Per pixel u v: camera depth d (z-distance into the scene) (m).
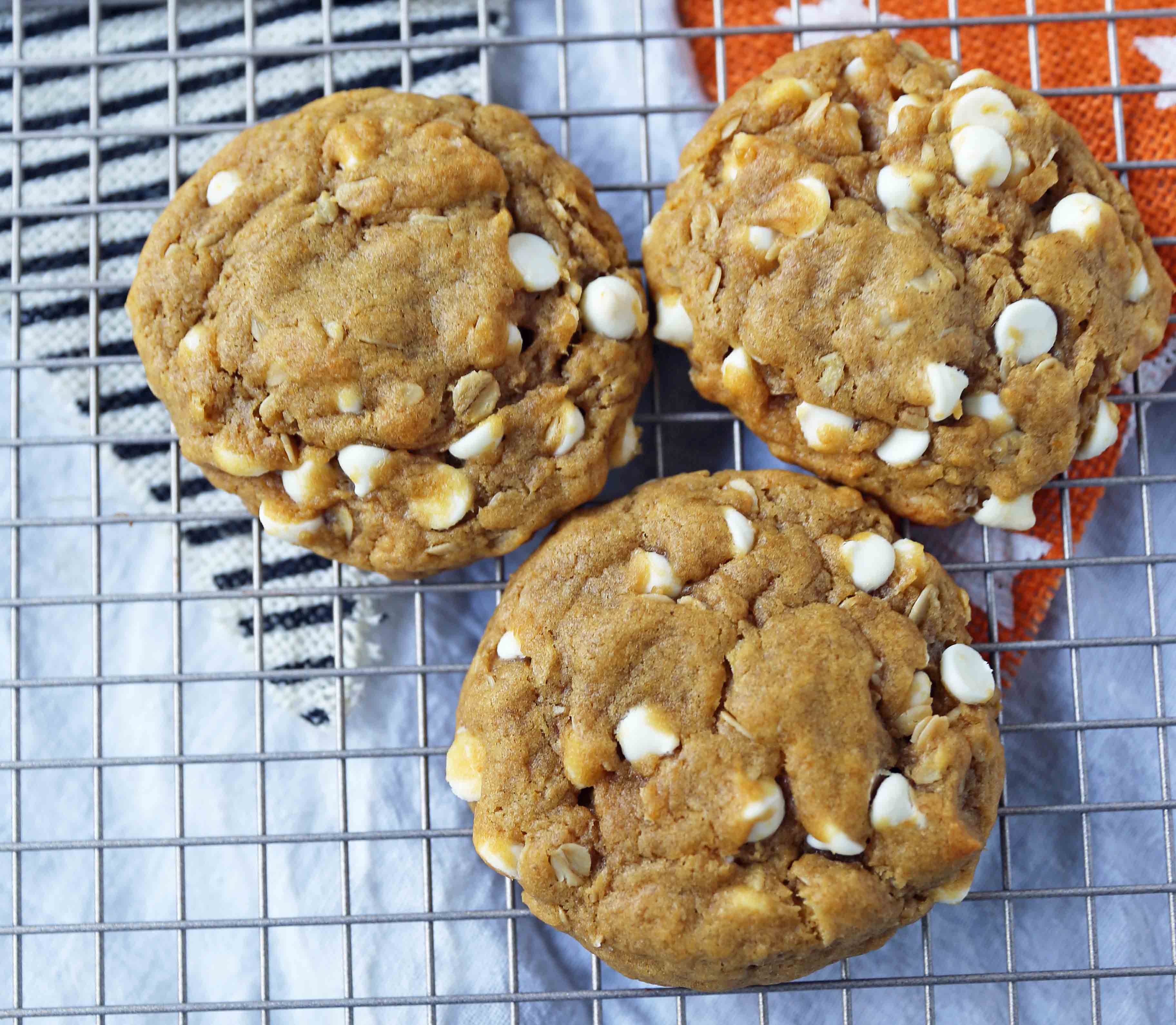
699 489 0.41
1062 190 0.41
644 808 0.39
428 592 0.42
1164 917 0.43
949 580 0.40
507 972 0.43
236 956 0.44
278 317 0.39
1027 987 0.43
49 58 0.43
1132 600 0.44
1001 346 0.40
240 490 0.41
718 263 0.40
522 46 0.44
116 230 0.44
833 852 0.39
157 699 0.45
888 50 0.41
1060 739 0.44
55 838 0.44
